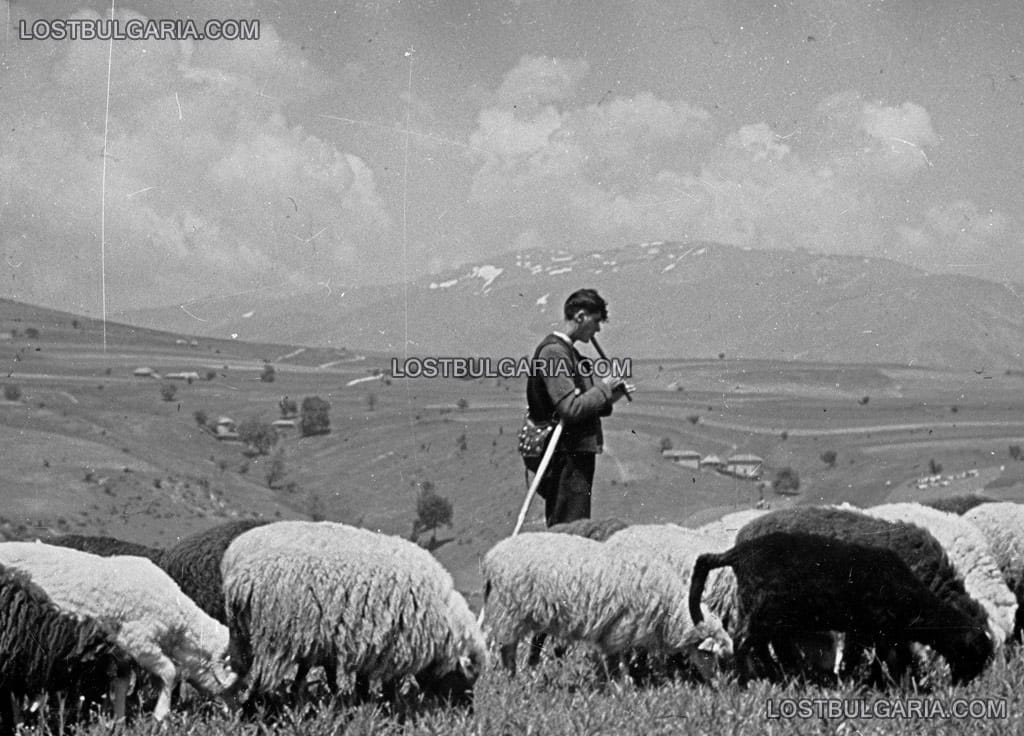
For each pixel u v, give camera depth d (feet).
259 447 490.49
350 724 24.79
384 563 27.22
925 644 31.42
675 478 386.11
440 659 27.68
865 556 31.24
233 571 26.94
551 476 39.55
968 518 41.01
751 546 31.37
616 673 33.37
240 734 24.81
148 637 27.66
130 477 330.13
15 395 496.23
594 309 39.70
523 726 26.04
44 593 26.84
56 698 27.12
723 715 26.63
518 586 33.09
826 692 28.66
